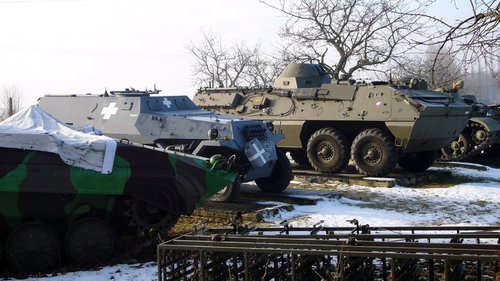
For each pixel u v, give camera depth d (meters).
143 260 7.36
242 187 13.52
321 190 13.06
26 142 6.84
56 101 12.92
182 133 11.21
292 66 17.44
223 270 5.46
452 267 5.46
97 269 6.92
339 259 5.26
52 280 6.47
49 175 6.80
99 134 8.52
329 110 15.41
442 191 13.24
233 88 17.33
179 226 9.62
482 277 5.59
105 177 6.94
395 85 14.89
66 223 7.30
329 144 15.60
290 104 16.11
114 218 7.44
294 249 4.88
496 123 19.53
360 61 21.75
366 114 14.78
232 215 9.95
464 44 5.48
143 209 7.34
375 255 4.59
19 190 6.71
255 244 5.09
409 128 14.12
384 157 14.59
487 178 15.85
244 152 10.99
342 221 9.83
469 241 7.68
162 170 7.22
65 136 7.10
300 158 18.09
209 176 7.43
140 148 7.21
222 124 11.09
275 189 12.56
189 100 12.94
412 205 11.46
